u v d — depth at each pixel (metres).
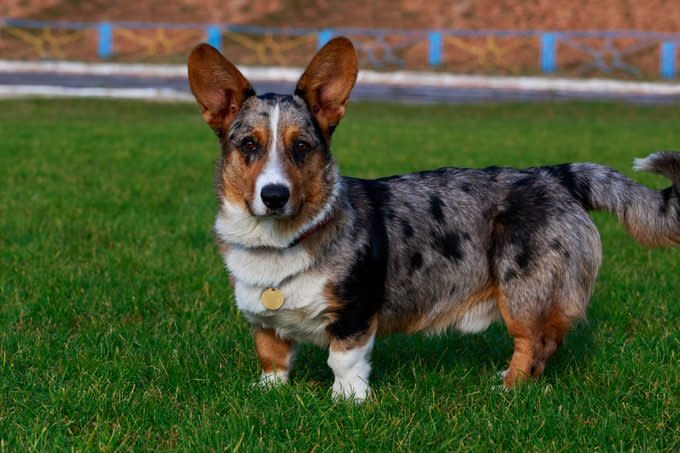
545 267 5.63
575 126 24.50
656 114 28.28
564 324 5.77
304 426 5.13
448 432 5.04
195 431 4.94
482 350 6.59
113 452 4.83
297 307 5.38
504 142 20.14
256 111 5.37
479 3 48.00
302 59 43.22
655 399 5.45
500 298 5.75
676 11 46.72
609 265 8.83
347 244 5.39
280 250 5.32
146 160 16.02
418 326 5.87
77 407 5.32
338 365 5.48
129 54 44.06
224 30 45.00
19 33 44.81
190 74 5.52
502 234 5.71
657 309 7.30
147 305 7.43
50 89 32.34
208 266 8.57
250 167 5.27
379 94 33.81
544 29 46.09
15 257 8.73
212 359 6.20
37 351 6.21
